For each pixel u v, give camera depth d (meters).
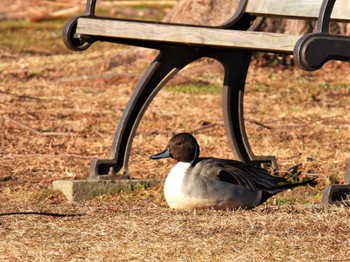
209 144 16.66
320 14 10.04
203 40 11.37
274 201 12.21
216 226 10.01
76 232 10.05
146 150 16.16
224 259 9.05
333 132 17.88
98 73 24.52
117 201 12.42
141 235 9.82
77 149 16.31
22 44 30.30
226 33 11.13
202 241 9.55
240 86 13.28
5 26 34.41
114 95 21.81
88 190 12.77
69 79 23.62
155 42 12.45
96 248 9.47
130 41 12.74
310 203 11.80
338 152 15.87
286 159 15.36
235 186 10.85
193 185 10.79
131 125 13.02
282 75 24.28
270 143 16.80
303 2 12.38
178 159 10.99
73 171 14.69
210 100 21.14
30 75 24.05
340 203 10.96
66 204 12.12
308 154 15.80
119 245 9.54
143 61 25.44
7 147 16.41
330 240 9.55
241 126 13.38
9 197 13.08
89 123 18.59
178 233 9.83
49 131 17.80
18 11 38.75
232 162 11.13
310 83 23.42
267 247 9.38
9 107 19.91
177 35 11.65
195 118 19.12
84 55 27.30
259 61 24.98
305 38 9.85
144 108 12.98
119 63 25.50
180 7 25.08
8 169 14.83
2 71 24.53
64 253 9.34
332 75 24.56
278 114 19.78
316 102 21.25
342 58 10.08
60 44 30.44
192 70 23.95
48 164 15.22
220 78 23.52
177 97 21.42
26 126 17.78
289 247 9.36
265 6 12.84
